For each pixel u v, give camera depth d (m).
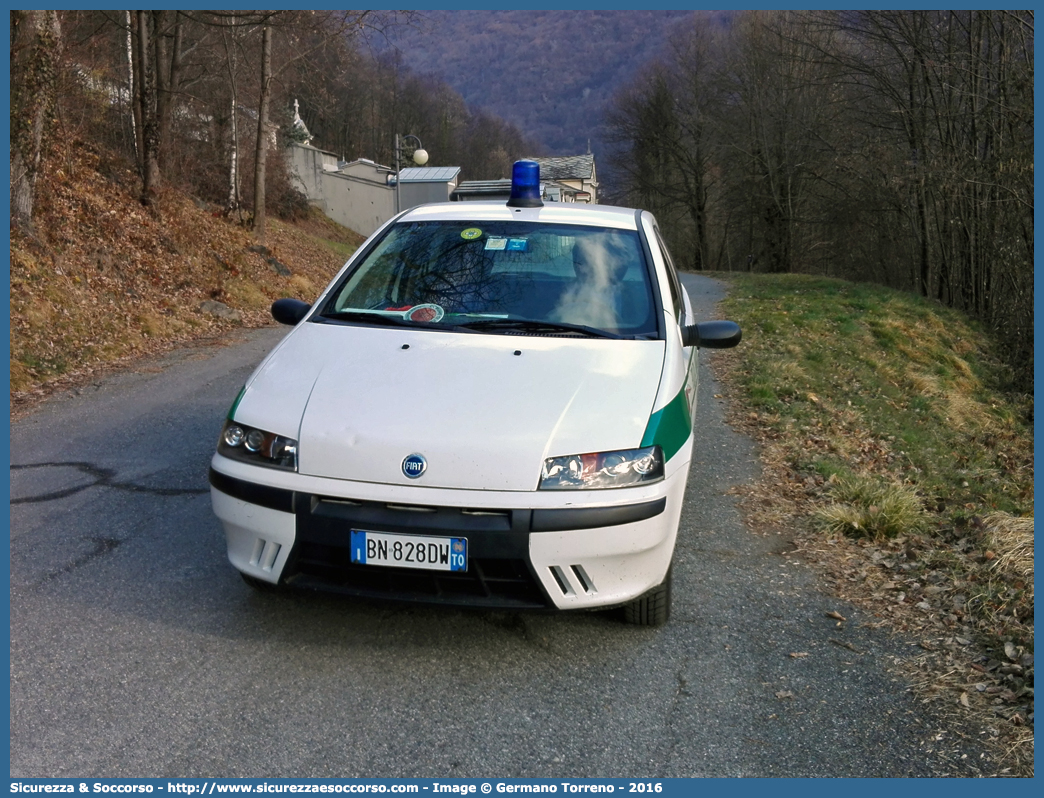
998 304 21.52
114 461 5.72
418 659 3.26
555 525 2.98
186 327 11.83
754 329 13.77
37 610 3.58
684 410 3.56
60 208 12.58
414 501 2.98
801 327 14.67
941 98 22.25
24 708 2.89
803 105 34.53
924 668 3.33
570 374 3.41
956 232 24.70
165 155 20.80
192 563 4.07
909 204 25.98
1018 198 18.36
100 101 18.81
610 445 3.12
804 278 27.03
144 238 14.32
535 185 4.84
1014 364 18.41
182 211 17.34
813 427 7.96
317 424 3.16
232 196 22.67
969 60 20.30
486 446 3.04
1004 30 19.12
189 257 15.05
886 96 23.98
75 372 8.80
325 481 3.05
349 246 36.25
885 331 16.09
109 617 3.52
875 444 8.44
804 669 3.30
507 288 4.02
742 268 51.56
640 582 3.20
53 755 2.66
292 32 20.02
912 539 4.81
